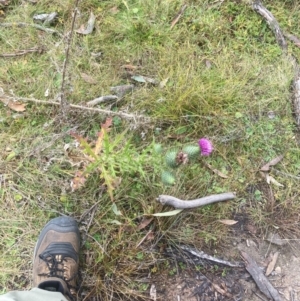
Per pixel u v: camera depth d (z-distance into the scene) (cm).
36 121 91
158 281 82
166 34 99
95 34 99
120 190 84
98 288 80
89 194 85
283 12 104
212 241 85
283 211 87
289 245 86
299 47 101
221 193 86
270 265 84
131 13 101
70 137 90
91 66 96
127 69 96
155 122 90
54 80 94
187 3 103
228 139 91
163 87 94
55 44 97
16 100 91
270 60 99
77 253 81
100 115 91
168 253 83
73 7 100
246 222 86
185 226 85
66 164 87
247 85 96
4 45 97
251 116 93
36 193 86
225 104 93
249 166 90
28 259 82
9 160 87
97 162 75
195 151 74
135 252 82
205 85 93
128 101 93
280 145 92
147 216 84
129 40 99
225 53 99
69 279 79
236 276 83
